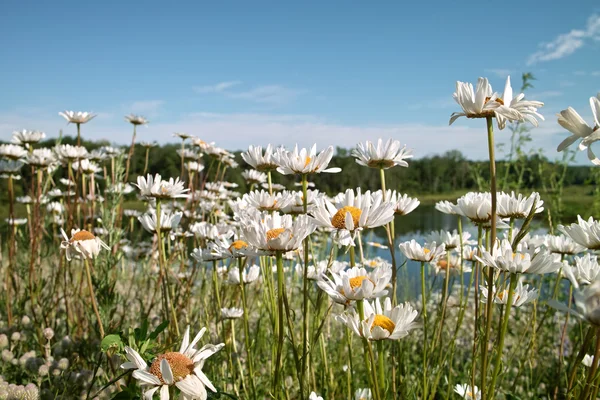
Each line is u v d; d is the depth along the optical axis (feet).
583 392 6.19
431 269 16.19
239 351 12.17
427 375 9.40
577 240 7.00
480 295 8.55
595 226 6.84
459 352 14.90
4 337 10.01
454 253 13.97
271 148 9.95
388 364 10.96
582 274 7.11
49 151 15.12
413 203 8.77
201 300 13.28
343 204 8.33
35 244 14.75
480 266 9.11
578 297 4.60
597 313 4.42
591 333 6.54
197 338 6.21
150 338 6.77
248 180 15.83
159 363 5.85
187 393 5.59
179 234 15.40
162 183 10.12
